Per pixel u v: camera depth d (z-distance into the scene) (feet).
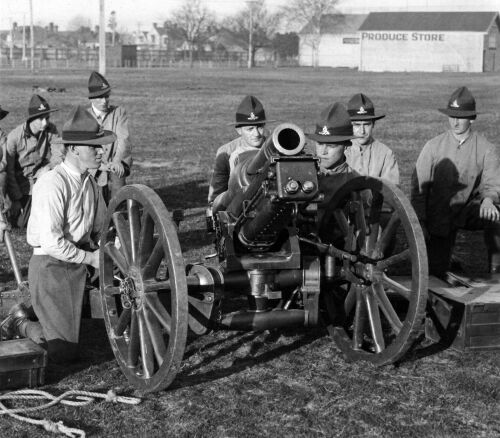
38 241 18.06
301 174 15.39
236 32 405.39
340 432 15.19
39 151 31.58
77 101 106.22
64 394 16.29
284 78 197.57
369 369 18.21
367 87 154.20
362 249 18.31
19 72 220.84
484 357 19.02
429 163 23.66
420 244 16.58
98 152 18.42
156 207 15.76
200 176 48.19
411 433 15.17
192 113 92.99
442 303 19.54
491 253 23.48
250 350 19.29
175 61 353.72
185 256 28.84
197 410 16.01
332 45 349.82
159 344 16.29
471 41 280.51
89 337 20.22
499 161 23.36
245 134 22.38
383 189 17.54
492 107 101.40
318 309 18.63
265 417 15.75
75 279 18.20
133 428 15.21
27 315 19.27
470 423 15.64
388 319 17.79
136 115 89.71
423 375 17.93
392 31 287.07
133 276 16.74
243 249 17.92
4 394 16.46
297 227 18.54
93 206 18.95
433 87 154.40
